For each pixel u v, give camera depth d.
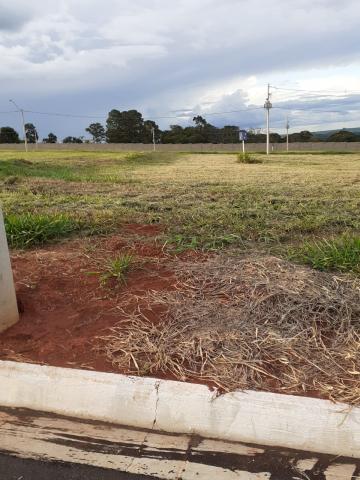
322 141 76.12
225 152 54.94
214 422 2.43
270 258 4.19
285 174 15.94
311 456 2.27
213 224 6.18
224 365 2.73
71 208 7.52
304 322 3.15
